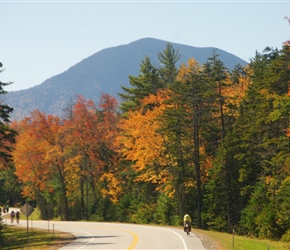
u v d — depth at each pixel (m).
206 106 70.69
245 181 65.00
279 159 50.56
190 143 73.00
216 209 68.06
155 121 71.81
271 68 58.22
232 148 64.12
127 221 82.31
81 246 39.59
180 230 52.91
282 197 53.19
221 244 38.94
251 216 60.41
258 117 57.31
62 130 91.25
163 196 75.94
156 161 71.75
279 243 51.69
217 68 69.31
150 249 35.28
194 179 72.69
